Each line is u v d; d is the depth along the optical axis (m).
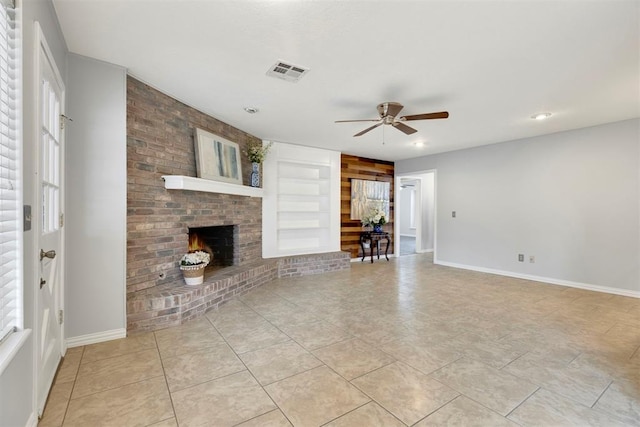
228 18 1.89
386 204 7.03
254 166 4.68
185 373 2.05
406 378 2.01
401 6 1.76
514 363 2.21
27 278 1.42
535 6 1.76
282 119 3.94
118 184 2.53
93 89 2.40
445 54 2.31
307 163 5.57
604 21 1.89
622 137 3.95
